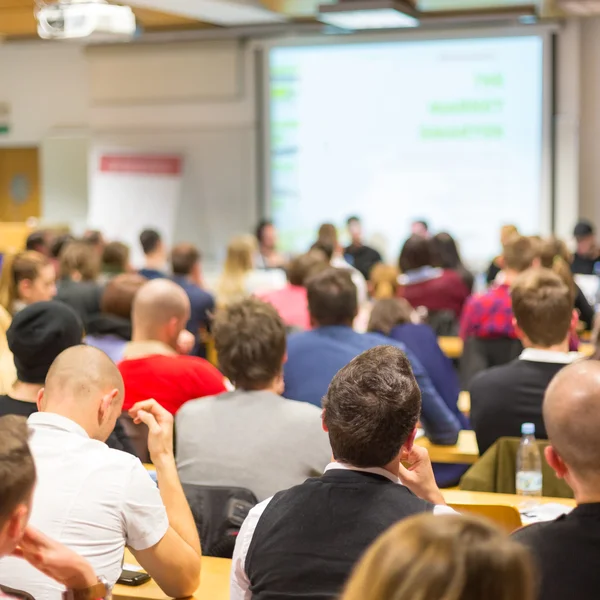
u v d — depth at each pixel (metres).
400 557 0.84
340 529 1.71
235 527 2.47
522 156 10.17
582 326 5.80
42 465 2.06
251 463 2.67
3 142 12.38
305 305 5.43
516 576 0.83
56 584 1.99
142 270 6.91
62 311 2.74
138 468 2.12
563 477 1.79
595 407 1.71
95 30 6.54
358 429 1.78
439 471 3.69
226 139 11.06
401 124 10.49
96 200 11.57
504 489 3.06
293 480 2.65
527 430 3.08
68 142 12.02
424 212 10.55
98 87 11.45
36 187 12.59
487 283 8.37
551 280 3.29
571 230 10.10
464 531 0.85
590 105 10.18
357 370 1.85
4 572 1.98
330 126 10.71
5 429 1.45
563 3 8.64
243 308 2.90
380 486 1.76
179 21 10.18
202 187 11.22
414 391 1.83
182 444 2.75
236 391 2.82
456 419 3.97
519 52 10.05
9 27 10.61
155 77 11.20
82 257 6.07
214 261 11.27
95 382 2.16
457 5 9.12
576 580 1.60
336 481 1.78
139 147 11.38
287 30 10.62
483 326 5.06
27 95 12.23
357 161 10.68
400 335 4.13
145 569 2.15
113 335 4.32
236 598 1.86
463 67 10.23
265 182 11.00
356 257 9.74
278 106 10.84
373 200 10.69
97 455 2.10
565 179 10.09
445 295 6.46
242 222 11.12
